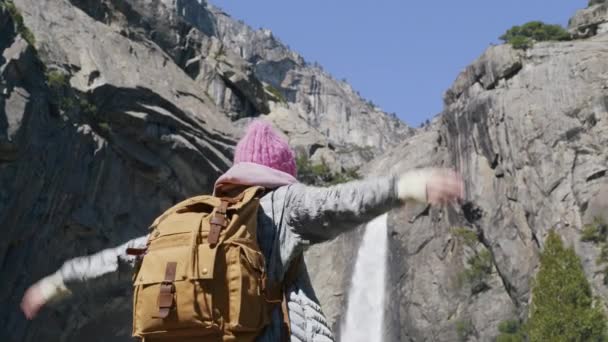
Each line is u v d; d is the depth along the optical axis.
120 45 54.09
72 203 44.47
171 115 50.94
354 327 74.62
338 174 71.50
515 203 70.75
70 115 44.53
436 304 74.12
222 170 53.22
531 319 60.06
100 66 50.09
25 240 41.56
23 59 41.25
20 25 45.00
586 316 56.78
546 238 63.62
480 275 72.94
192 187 51.97
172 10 68.00
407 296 75.88
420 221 77.88
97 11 58.12
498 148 73.25
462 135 78.06
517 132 71.19
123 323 43.25
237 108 70.81
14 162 39.66
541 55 73.75
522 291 67.75
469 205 74.38
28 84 41.81
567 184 66.44
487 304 71.69
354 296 76.00
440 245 76.44
